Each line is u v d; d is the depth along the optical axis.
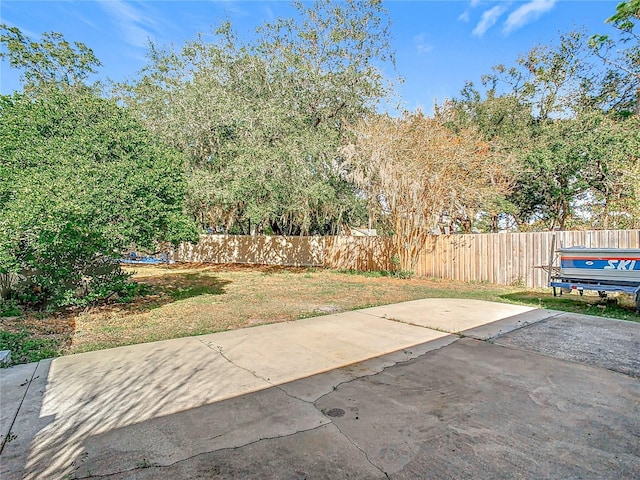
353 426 2.42
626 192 10.18
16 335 4.70
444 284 9.96
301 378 3.26
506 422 2.47
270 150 11.95
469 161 10.09
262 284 10.13
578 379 3.23
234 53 14.22
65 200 5.18
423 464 2.01
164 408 2.68
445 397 2.87
